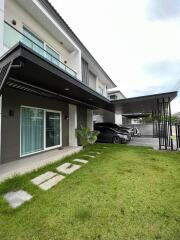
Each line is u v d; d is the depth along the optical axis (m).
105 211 2.97
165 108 10.40
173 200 3.36
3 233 2.42
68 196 3.57
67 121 9.88
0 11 4.66
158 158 7.36
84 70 12.09
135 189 3.90
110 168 5.71
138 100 10.50
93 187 4.04
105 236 2.34
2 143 5.32
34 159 6.03
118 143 13.00
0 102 4.67
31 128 6.80
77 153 8.50
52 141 8.32
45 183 4.35
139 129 23.70
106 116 21.11
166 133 9.98
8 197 3.53
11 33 5.19
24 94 6.40
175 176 4.83
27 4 6.39
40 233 2.42
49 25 7.72
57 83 6.00
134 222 2.65
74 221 2.69
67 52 10.12
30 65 4.16
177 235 2.36
